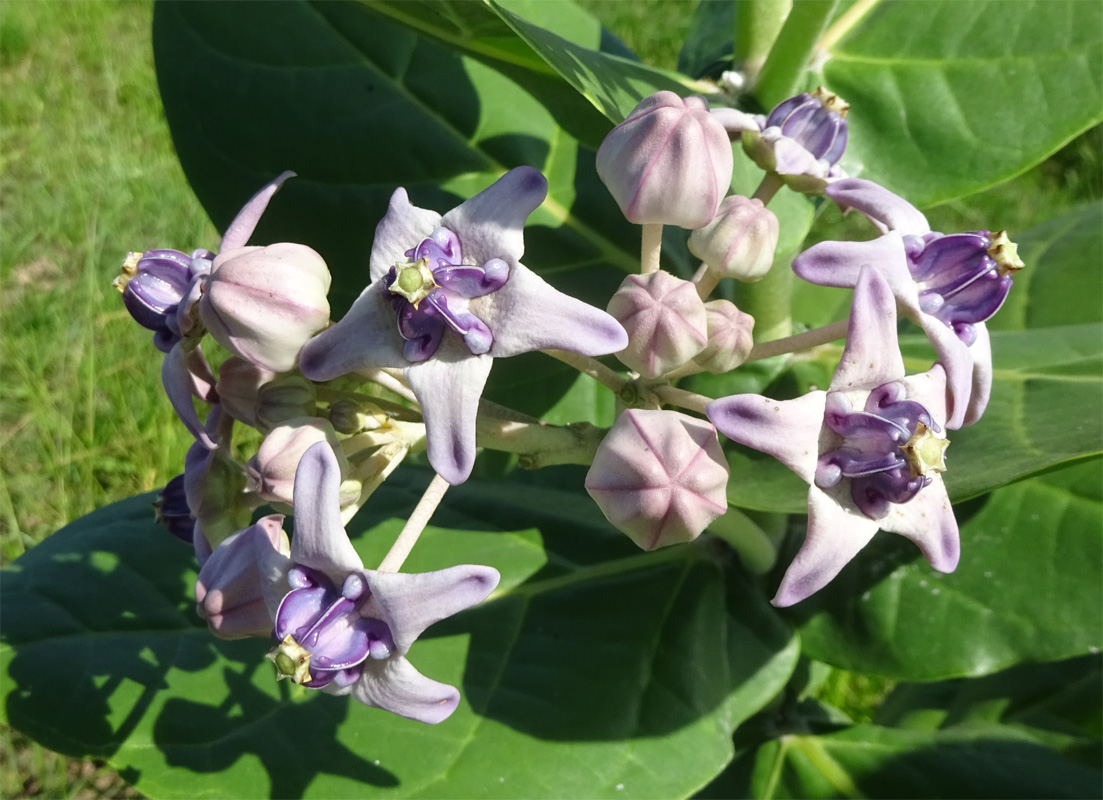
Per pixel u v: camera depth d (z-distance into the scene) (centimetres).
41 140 43
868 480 11
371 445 12
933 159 17
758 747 18
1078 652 15
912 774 17
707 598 16
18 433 34
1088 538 15
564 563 17
